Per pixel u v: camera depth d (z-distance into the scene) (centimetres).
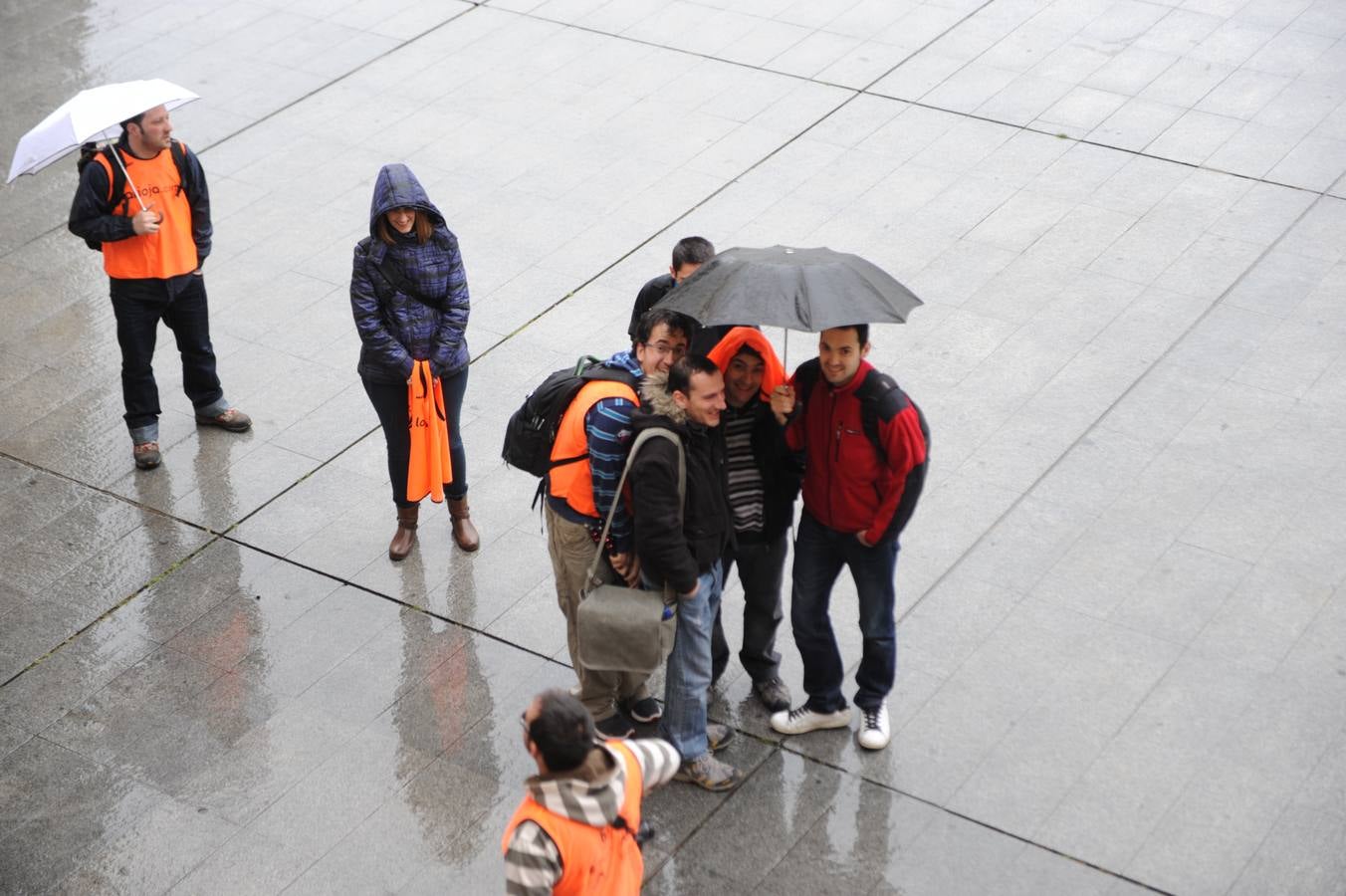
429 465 634
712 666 565
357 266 607
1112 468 674
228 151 1016
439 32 1161
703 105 1021
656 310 484
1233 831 495
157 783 553
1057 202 880
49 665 616
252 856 519
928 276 820
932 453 691
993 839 500
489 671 598
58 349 833
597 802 379
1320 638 574
